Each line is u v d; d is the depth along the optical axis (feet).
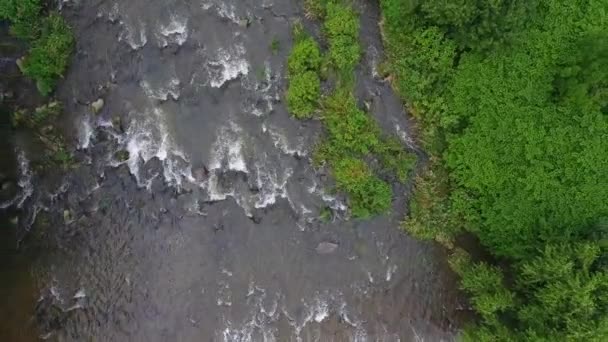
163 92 71.67
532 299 60.18
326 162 70.95
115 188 71.67
